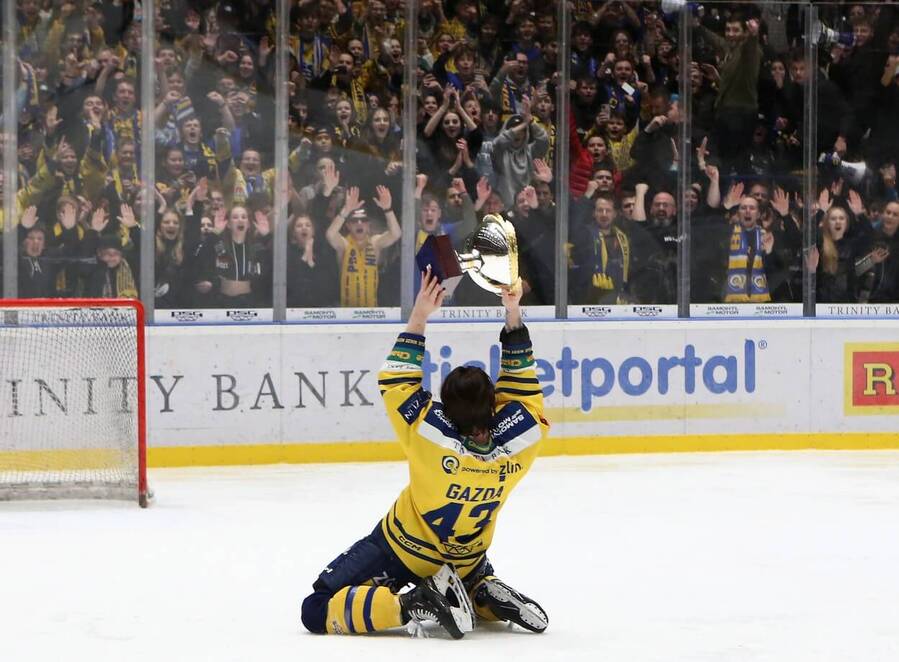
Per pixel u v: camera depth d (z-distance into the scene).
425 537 11.62
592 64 29.34
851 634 12.59
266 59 27.78
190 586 15.04
